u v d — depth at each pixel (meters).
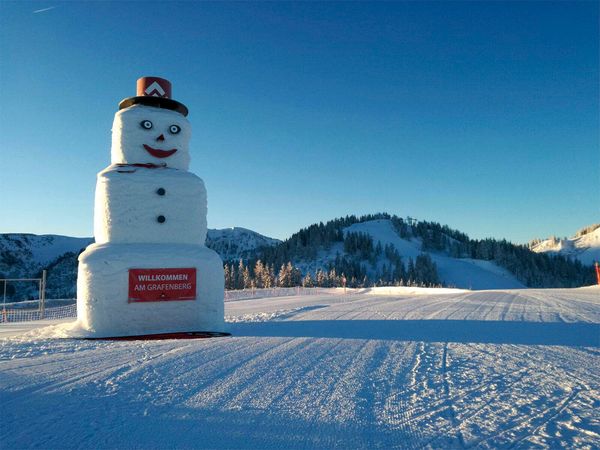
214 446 3.50
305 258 148.62
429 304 16.95
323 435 3.75
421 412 4.34
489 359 6.67
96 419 4.07
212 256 10.88
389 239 184.75
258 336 9.03
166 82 11.77
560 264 158.50
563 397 4.80
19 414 4.19
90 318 9.62
